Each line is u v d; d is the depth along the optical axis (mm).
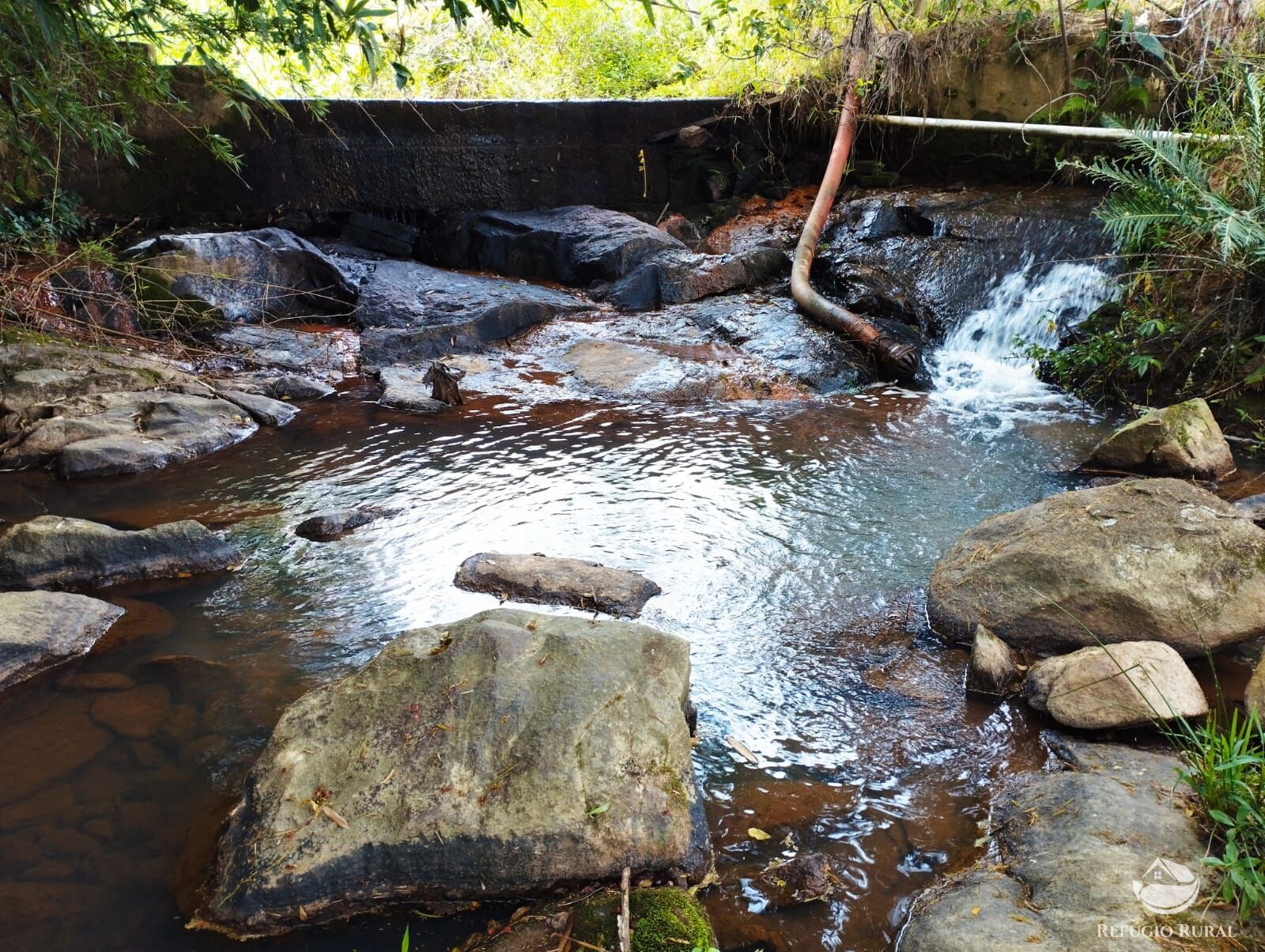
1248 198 5566
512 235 8422
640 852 2387
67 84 6250
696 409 6031
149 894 2396
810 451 5297
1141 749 2832
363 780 2525
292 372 6676
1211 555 3396
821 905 2369
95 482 5055
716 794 2754
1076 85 7793
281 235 7727
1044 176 7977
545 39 11320
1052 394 6164
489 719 2639
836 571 3996
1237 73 6391
